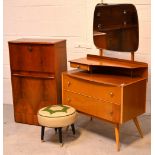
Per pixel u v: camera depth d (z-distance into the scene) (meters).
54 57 2.78
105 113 2.43
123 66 2.51
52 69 2.82
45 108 2.62
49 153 2.43
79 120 3.16
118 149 2.44
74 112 2.55
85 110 2.61
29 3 3.39
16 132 2.89
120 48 2.83
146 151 2.41
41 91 2.93
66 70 3.11
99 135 2.77
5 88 3.79
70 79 2.68
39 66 2.87
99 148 2.49
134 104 2.45
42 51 2.81
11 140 2.70
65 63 3.08
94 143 2.60
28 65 2.92
